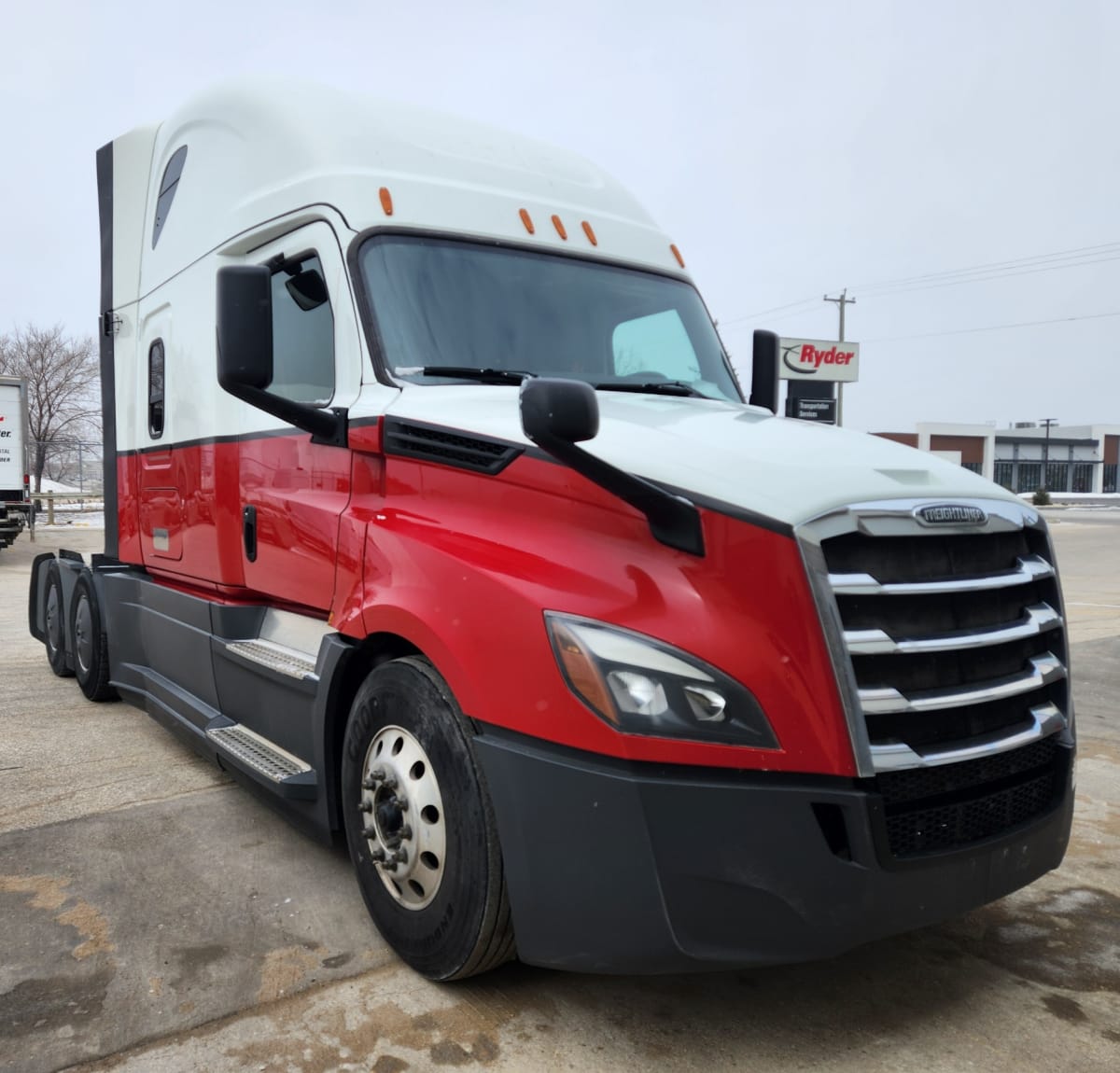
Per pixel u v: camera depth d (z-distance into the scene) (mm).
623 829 2355
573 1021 2721
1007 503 2834
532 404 2439
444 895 2771
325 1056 2531
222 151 4555
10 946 3088
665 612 2443
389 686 3016
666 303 4289
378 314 3484
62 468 46125
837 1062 2553
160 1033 2615
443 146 4086
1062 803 2820
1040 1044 2652
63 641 7180
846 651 2355
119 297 5957
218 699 4449
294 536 3762
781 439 2926
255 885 3586
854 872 2332
